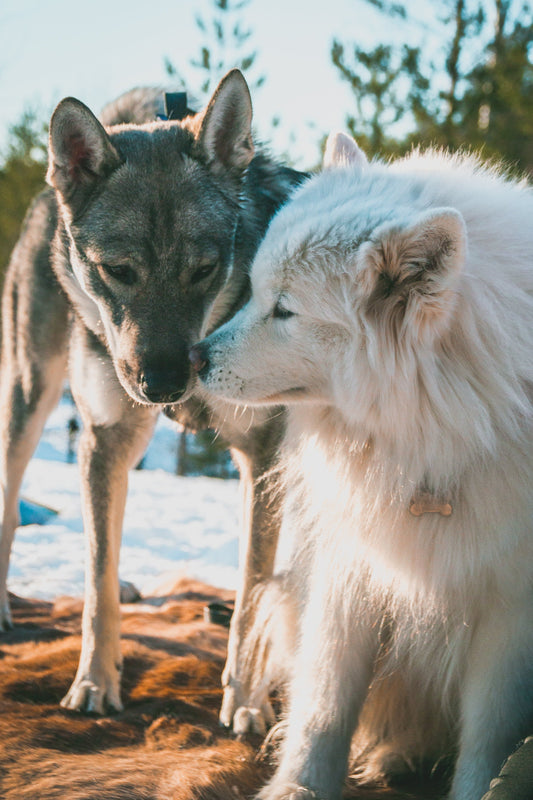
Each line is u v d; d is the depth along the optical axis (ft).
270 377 7.37
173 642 12.10
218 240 10.05
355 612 7.73
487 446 6.44
